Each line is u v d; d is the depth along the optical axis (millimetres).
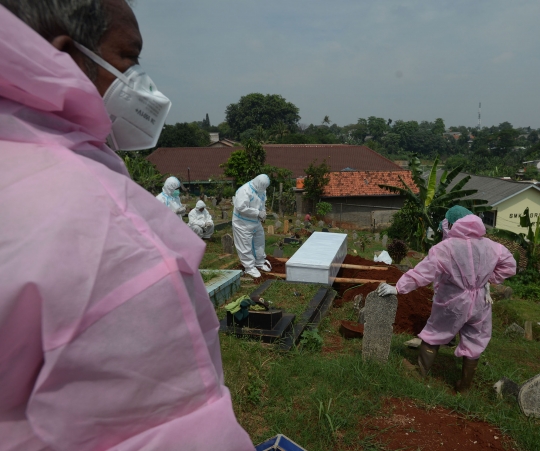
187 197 40844
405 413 4527
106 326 671
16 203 686
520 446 4102
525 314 11141
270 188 36875
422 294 8953
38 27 880
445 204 24609
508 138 121438
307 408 4453
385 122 150625
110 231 705
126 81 1021
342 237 11516
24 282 626
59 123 840
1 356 669
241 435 791
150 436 720
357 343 6473
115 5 970
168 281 723
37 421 658
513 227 35469
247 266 9859
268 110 109875
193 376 751
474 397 5035
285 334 6039
